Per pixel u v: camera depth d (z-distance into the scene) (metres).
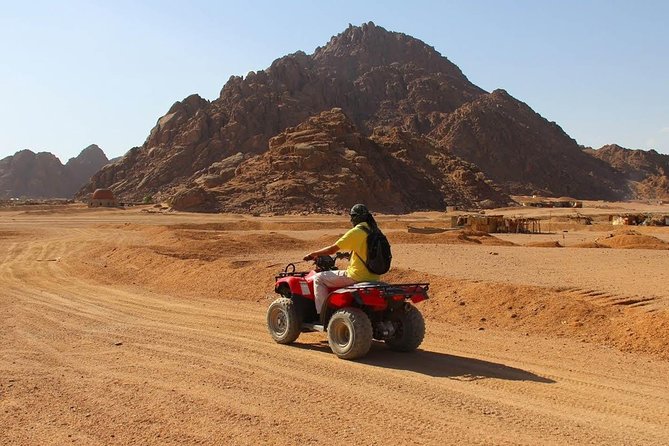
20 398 7.20
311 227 74.75
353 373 8.31
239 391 7.44
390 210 159.38
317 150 169.88
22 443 5.83
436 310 13.56
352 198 156.12
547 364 8.99
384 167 186.38
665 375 8.43
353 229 9.52
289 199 148.00
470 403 7.01
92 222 83.62
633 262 23.52
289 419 6.43
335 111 196.50
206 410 6.73
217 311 13.96
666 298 13.62
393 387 7.64
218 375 8.19
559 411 6.76
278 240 35.09
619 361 9.22
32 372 8.41
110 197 152.12
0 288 18.70
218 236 40.84
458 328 11.95
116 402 7.03
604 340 10.57
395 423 6.32
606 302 13.44
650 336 10.13
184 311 13.97
